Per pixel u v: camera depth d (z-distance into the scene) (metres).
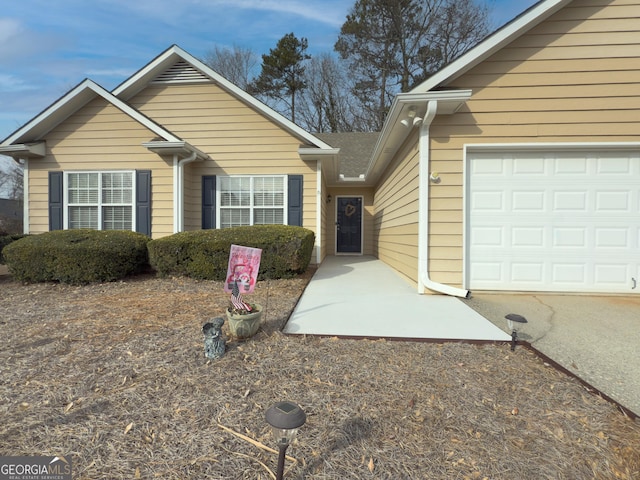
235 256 3.13
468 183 5.08
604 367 2.58
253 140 7.84
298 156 7.77
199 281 5.81
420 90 4.77
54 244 5.61
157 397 2.03
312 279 6.43
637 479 1.46
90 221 7.41
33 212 7.49
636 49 4.69
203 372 2.35
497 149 5.00
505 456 1.58
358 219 12.34
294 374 2.34
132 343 2.86
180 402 1.98
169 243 5.87
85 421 1.79
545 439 1.70
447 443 1.67
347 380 2.27
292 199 7.78
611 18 4.71
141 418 1.83
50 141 7.42
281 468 1.34
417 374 2.37
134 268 6.12
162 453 1.58
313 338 3.05
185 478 1.43
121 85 7.67
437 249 5.07
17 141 7.27
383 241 9.62
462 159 4.98
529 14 4.60
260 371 2.38
